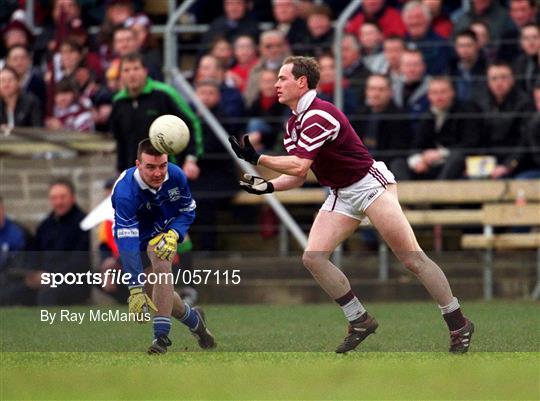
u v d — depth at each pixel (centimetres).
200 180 4812
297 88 2883
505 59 4909
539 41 4766
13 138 4775
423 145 4791
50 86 5219
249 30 5350
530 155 4734
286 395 2286
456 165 4734
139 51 5038
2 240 4825
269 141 4938
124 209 2927
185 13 5738
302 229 4934
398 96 4903
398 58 4941
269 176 4853
